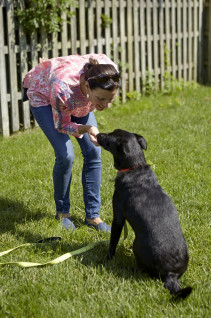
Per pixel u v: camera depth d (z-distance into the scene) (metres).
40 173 5.61
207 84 11.33
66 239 4.11
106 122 7.59
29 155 6.25
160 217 3.28
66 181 4.21
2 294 3.22
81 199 4.91
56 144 3.97
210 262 3.64
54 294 3.22
